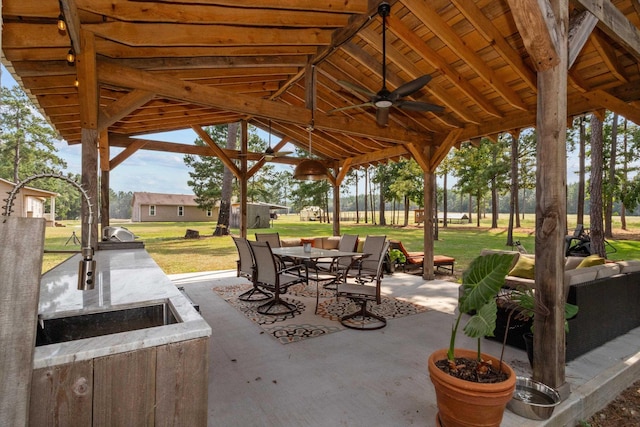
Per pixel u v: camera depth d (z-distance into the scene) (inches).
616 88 166.9
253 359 117.7
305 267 214.8
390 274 280.4
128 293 74.0
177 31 126.9
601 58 154.2
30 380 37.8
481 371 76.3
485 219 1365.7
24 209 608.4
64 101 169.6
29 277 38.7
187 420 46.6
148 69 143.9
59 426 39.8
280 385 100.1
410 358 119.2
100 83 134.7
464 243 538.3
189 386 46.6
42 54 118.0
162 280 88.4
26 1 96.9
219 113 274.4
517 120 204.7
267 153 280.7
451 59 173.8
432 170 257.4
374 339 137.0
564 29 86.2
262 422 82.6
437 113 229.0
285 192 1438.2
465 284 80.5
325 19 152.4
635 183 464.1
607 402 100.6
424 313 173.0
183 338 46.2
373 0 144.7
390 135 239.6
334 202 369.4
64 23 95.5
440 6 149.6
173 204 1294.3
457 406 71.0
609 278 132.7
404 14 157.0
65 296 71.2
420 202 770.8
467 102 211.5
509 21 146.2
